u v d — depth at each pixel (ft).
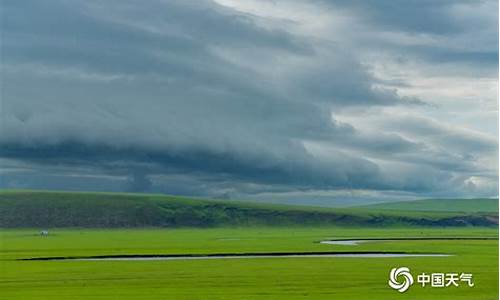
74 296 176.45
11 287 191.11
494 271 232.94
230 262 262.47
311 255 308.60
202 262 262.47
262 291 183.93
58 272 225.76
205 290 184.44
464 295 185.57
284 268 235.20
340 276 212.84
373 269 232.53
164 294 179.32
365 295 181.16
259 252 329.31
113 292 181.37
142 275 215.51
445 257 292.81
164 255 312.71
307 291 183.93
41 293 180.75
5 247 382.42
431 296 182.80
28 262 268.00
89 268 238.48
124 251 339.77
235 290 184.75
